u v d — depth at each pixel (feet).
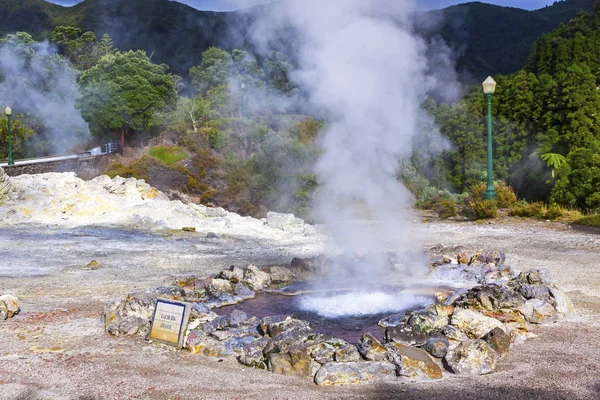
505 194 64.69
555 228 50.37
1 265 36.22
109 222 57.36
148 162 128.16
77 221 57.82
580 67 141.79
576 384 15.24
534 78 137.08
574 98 127.95
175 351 18.89
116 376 16.30
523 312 21.80
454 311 20.89
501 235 47.32
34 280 31.32
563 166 96.78
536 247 40.65
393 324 22.20
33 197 62.59
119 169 125.29
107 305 22.97
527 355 17.88
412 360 16.63
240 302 26.73
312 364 16.79
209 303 25.93
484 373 16.47
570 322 21.66
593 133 127.44
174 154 135.33
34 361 17.56
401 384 15.71
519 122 134.92
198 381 15.98
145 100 148.36
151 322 20.04
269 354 17.51
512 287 25.02
